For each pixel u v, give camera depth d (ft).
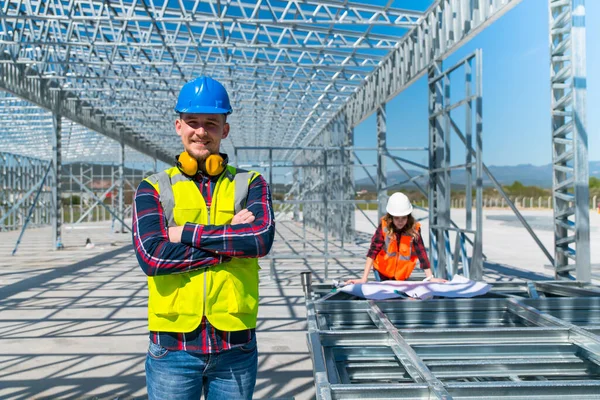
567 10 21.17
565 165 22.00
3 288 31.24
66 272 37.86
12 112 62.75
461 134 26.96
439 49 29.25
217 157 7.05
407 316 10.19
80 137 81.41
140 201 7.00
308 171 80.74
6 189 82.94
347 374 7.17
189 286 6.64
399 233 17.75
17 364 17.08
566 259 22.13
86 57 43.19
